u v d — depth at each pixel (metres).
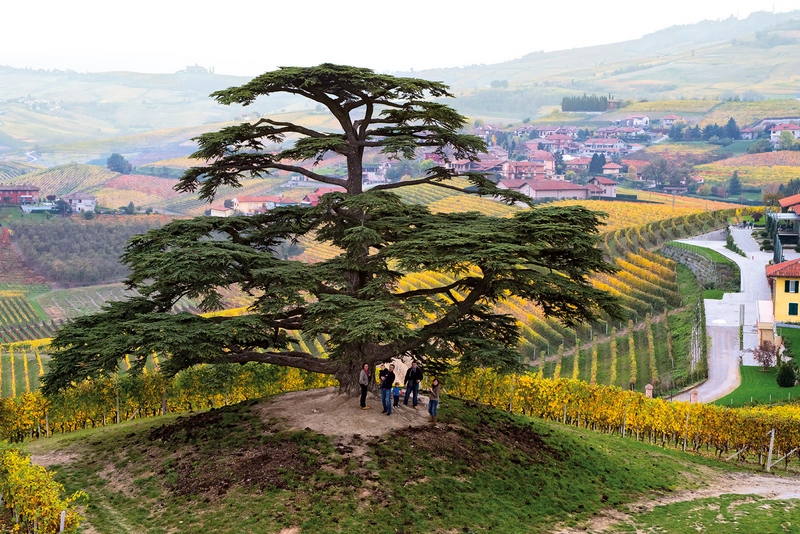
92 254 192.00
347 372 32.34
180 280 27.95
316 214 31.27
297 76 30.09
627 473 32.28
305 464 27.09
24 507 22.22
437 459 28.53
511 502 27.16
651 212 152.12
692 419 40.16
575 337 82.94
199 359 30.66
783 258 98.50
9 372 79.75
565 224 28.67
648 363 73.31
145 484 27.50
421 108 33.41
